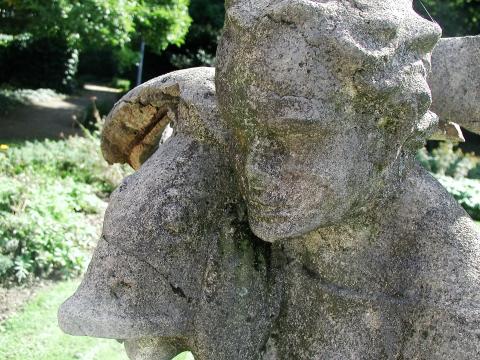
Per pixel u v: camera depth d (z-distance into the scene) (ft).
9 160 20.36
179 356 7.88
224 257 3.00
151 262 2.91
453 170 22.94
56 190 17.12
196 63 44.47
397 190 2.93
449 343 2.74
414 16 2.68
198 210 2.98
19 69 44.96
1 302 12.20
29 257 13.52
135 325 2.89
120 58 38.78
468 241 2.87
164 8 31.07
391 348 2.91
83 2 25.34
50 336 10.82
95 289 2.94
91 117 32.91
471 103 4.15
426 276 2.87
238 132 2.67
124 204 2.99
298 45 2.44
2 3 25.30
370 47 2.45
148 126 4.01
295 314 3.13
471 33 31.94
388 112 2.56
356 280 3.00
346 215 2.72
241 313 3.03
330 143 2.52
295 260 3.15
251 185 2.65
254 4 2.55
